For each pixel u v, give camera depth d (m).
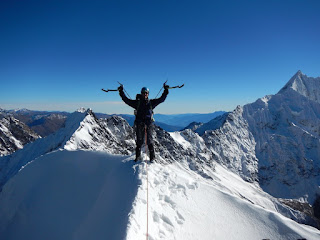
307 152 182.50
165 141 144.88
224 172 162.00
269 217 8.44
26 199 10.37
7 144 111.12
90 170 10.71
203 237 7.00
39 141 72.06
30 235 8.26
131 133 88.56
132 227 5.76
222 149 186.62
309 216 106.50
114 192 8.04
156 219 6.86
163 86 9.93
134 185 7.93
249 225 8.04
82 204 8.59
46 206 9.34
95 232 6.42
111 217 6.62
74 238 6.88
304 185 164.88
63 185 10.23
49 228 8.12
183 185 9.14
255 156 190.88
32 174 11.96
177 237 6.56
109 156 11.66
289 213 108.06
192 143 166.12
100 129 72.00
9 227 9.36
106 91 9.84
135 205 6.63
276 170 178.00
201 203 8.53
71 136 56.75
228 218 8.17
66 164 11.76
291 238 7.56
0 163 69.44
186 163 136.12
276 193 162.25
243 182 156.75
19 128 123.88
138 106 9.75
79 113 74.06
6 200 11.43
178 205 7.94
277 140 197.75
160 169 9.98
